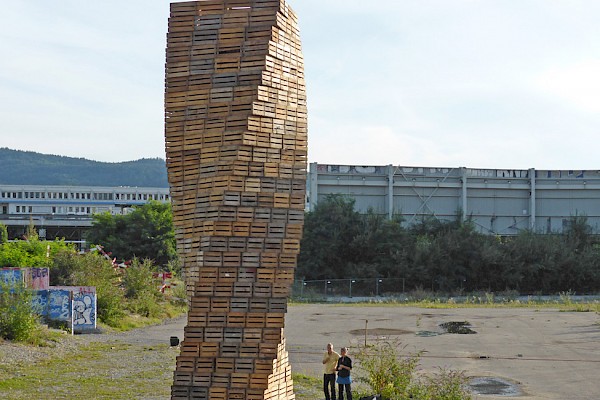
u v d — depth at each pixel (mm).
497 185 74250
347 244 71062
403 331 37938
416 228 73188
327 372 20078
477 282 69562
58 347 29672
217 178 16828
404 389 19938
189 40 17344
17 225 98625
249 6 17172
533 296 66250
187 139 17172
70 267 41625
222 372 16688
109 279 42312
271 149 16938
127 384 22781
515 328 39125
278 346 16859
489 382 24141
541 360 28641
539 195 74625
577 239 71625
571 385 23641
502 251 69375
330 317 45344
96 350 30031
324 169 74250
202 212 17016
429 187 74188
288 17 17578
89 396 20859
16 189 119812
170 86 17359
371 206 73812
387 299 61625
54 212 117500
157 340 33938
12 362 25594
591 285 70125
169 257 72062
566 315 45906
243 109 16781
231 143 16766
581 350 31297
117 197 124562
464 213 73562
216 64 17047
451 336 35906
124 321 40000
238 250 16859
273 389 16844
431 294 64000
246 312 16797
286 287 16906
